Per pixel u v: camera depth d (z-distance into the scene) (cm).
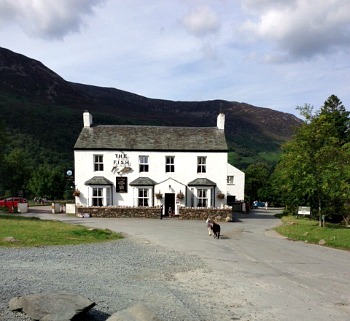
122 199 4134
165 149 4191
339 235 2425
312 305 1077
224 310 984
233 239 2445
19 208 4116
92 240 1994
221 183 4200
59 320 769
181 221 3559
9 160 7081
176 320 878
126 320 762
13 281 1078
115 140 4256
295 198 3756
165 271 1386
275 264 1652
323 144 2994
